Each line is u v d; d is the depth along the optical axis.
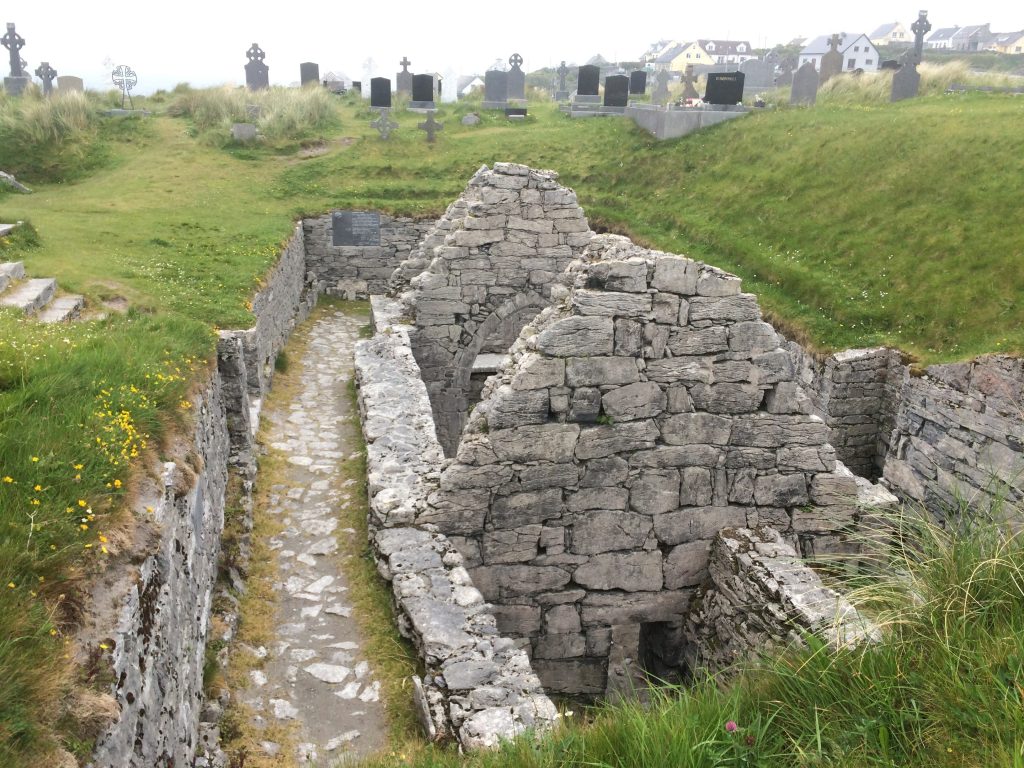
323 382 13.81
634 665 7.60
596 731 4.14
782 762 3.74
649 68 89.75
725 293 6.88
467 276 13.61
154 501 4.71
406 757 4.79
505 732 4.90
